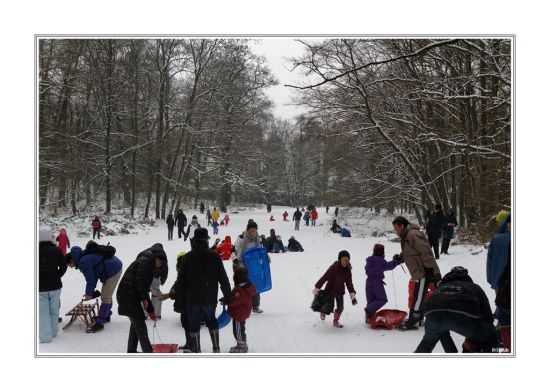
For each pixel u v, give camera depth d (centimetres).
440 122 2402
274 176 7794
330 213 5538
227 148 5166
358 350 723
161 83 4334
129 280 677
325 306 847
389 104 2534
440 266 1506
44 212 3762
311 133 2892
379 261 870
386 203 3047
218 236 3070
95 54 3869
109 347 756
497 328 689
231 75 4822
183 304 678
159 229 3734
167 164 4966
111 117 4066
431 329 599
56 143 3612
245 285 719
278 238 2194
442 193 2891
